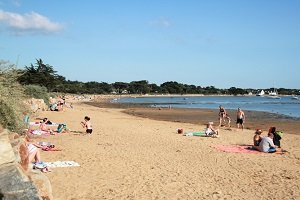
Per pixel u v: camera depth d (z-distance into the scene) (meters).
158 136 23.09
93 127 26.98
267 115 52.16
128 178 12.02
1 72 18.58
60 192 10.20
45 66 84.19
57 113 40.50
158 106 84.38
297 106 88.06
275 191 11.16
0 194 5.61
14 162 6.35
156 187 11.09
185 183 11.69
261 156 17.05
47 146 16.36
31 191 5.81
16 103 17.80
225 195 10.55
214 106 86.44
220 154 17.22
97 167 13.35
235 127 33.19
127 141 20.14
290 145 21.38
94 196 10.02
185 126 31.86
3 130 6.84
